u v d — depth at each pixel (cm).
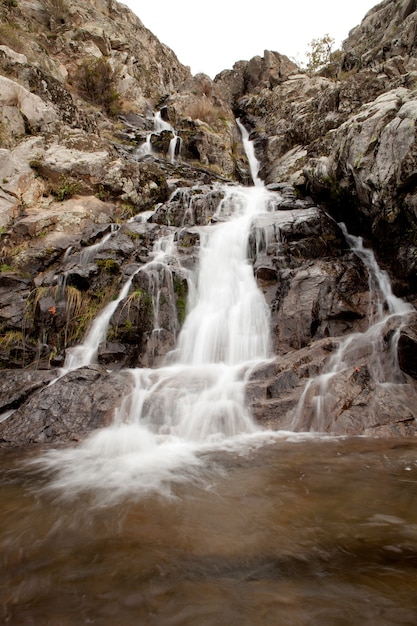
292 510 280
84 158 1102
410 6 1816
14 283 801
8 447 461
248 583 200
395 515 269
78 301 766
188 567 215
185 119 1892
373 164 727
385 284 788
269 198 1123
